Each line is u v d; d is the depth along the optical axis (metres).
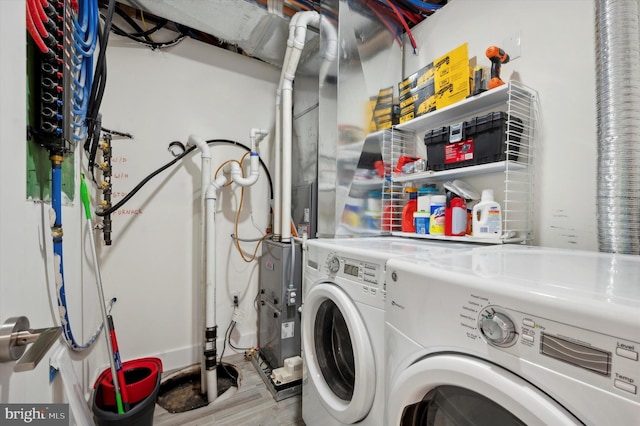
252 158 1.93
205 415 1.41
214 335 1.63
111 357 1.18
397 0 1.64
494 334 0.47
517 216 1.24
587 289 0.44
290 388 1.56
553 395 0.40
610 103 0.89
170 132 1.85
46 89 0.74
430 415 0.65
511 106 1.23
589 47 1.06
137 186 1.65
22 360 0.38
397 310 0.70
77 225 1.24
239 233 2.09
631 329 0.34
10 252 0.49
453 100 1.31
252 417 1.39
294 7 1.67
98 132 1.38
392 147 1.70
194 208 1.93
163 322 1.83
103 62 1.14
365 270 0.90
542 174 1.19
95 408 1.14
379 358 0.82
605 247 0.91
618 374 0.35
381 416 0.81
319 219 1.73
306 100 2.03
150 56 1.79
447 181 1.47
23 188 0.54
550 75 1.17
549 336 0.41
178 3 1.50
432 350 0.59
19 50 0.50
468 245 1.21
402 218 1.59
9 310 0.49
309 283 1.23
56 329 0.45
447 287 0.57
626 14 0.87
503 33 1.33
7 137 0.47
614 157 0.88
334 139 1.65
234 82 2.08
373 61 1.70
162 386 1.69
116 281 1.70
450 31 1.57
